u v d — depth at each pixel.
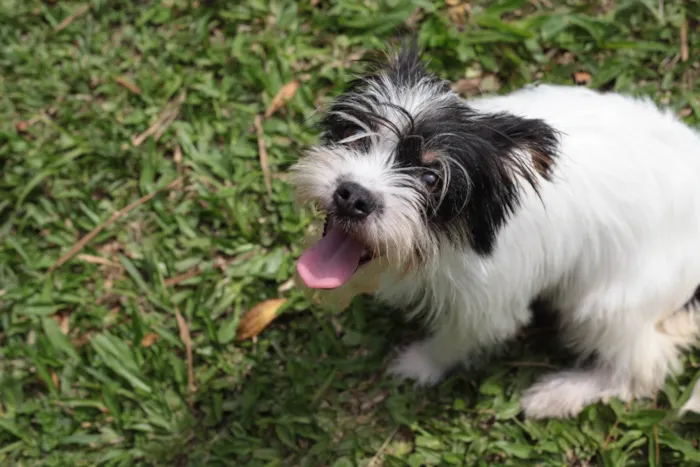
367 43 1.38
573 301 1.18
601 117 1.14
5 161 1.36
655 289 1.15
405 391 1.24
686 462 1.19
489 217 1.09
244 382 1.25
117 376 1.26
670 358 1.20
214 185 1.33
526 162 1.09
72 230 1.32
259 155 1.34
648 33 1.36
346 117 1.10
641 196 1.12
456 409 1.23
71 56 1.41
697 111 1.31
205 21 1.41
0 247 1.31
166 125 1.36
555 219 1.12
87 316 1.28
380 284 1.17
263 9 1.41
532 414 1.22
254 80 1.37
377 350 1.26
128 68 1.40
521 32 1.36
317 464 1.22
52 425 1.24
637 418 1.21
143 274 1.31
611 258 1.14
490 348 1.23
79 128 1.37
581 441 1.21
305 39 1.39
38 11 1.43
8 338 1.28
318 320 1.27
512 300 1.16
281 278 1.28
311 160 1.10
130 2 1.42
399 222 1.08
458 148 1.07
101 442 1.24
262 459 1.22
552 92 1.17
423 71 1.12
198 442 1.24
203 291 1.28
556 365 1.25
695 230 1.14
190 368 1.26
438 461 1.21
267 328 1.27
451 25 1.38
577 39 1.37
